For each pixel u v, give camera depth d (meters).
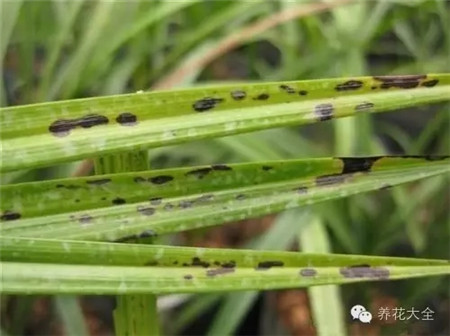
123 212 0.21
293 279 0.20
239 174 0.21
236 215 0.21
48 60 0.45
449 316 0.53
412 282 0.52
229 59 0.66
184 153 0.49
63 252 0.19
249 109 0.20
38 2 0.46
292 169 0.21
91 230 0.20
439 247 0.54
